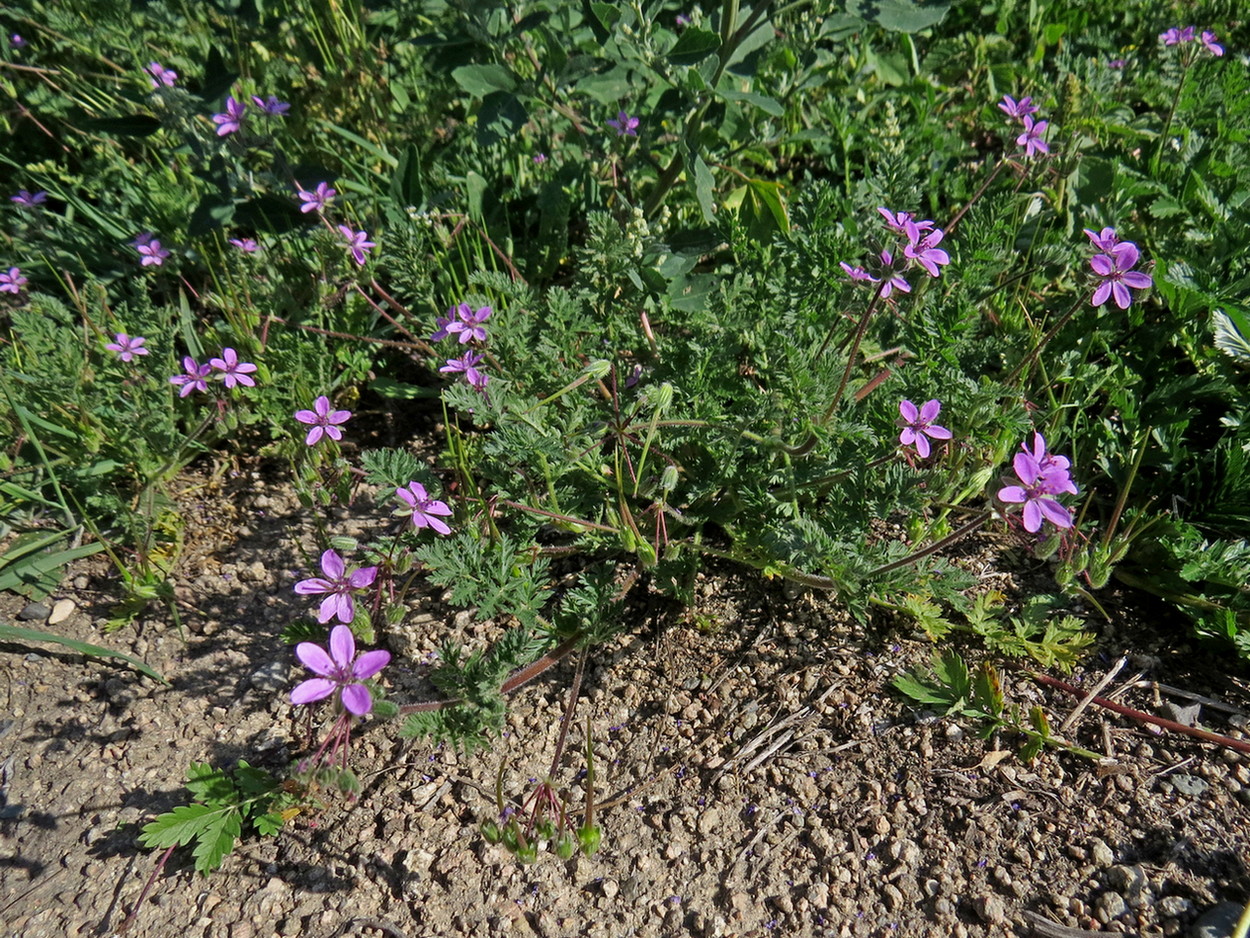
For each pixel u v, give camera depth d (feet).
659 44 0.87
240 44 1.11
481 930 0.62
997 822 0.64
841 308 0.79
